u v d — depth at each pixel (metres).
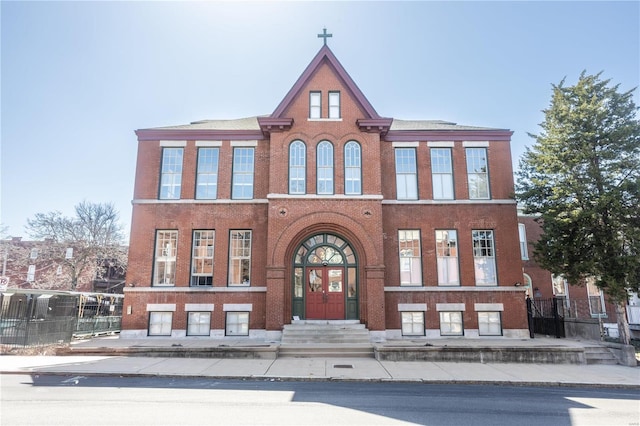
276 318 17.23
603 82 16.69
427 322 18.44
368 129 19.12
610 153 15.73
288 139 19.05
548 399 9.60
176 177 19.83
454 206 19.61
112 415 7.53
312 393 9.66
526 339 17.81
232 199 19.31
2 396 9.01
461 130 20.28
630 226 15.08
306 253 18.62
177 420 7.27
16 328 15.84
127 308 18.34
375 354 14.57
